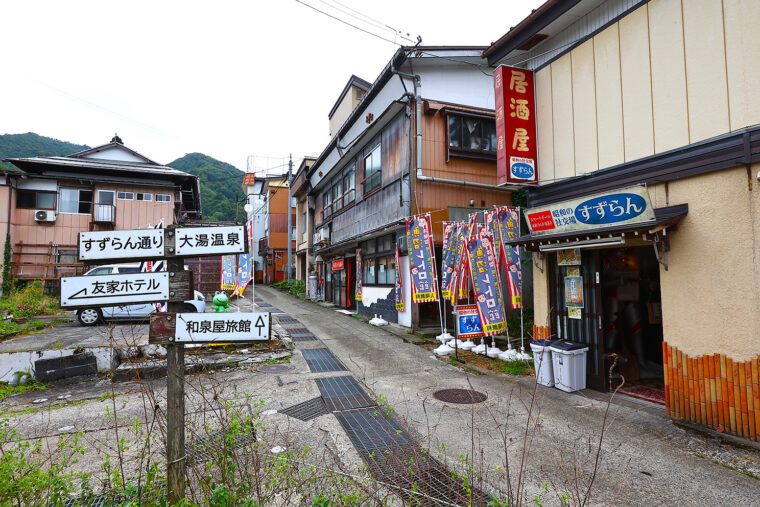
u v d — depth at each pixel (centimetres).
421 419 495
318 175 2066
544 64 697
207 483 250
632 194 487
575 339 645
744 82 427
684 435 439
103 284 272
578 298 635
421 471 342
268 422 485
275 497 304
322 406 547
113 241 276
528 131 704
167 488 258
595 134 604
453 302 841
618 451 402
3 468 254
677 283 486
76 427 481
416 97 1104
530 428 462
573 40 645
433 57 1113
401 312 1180
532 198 721
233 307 1684
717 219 448
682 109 488
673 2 498
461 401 562
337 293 1803
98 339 854
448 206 1133
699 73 470
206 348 828
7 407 558
